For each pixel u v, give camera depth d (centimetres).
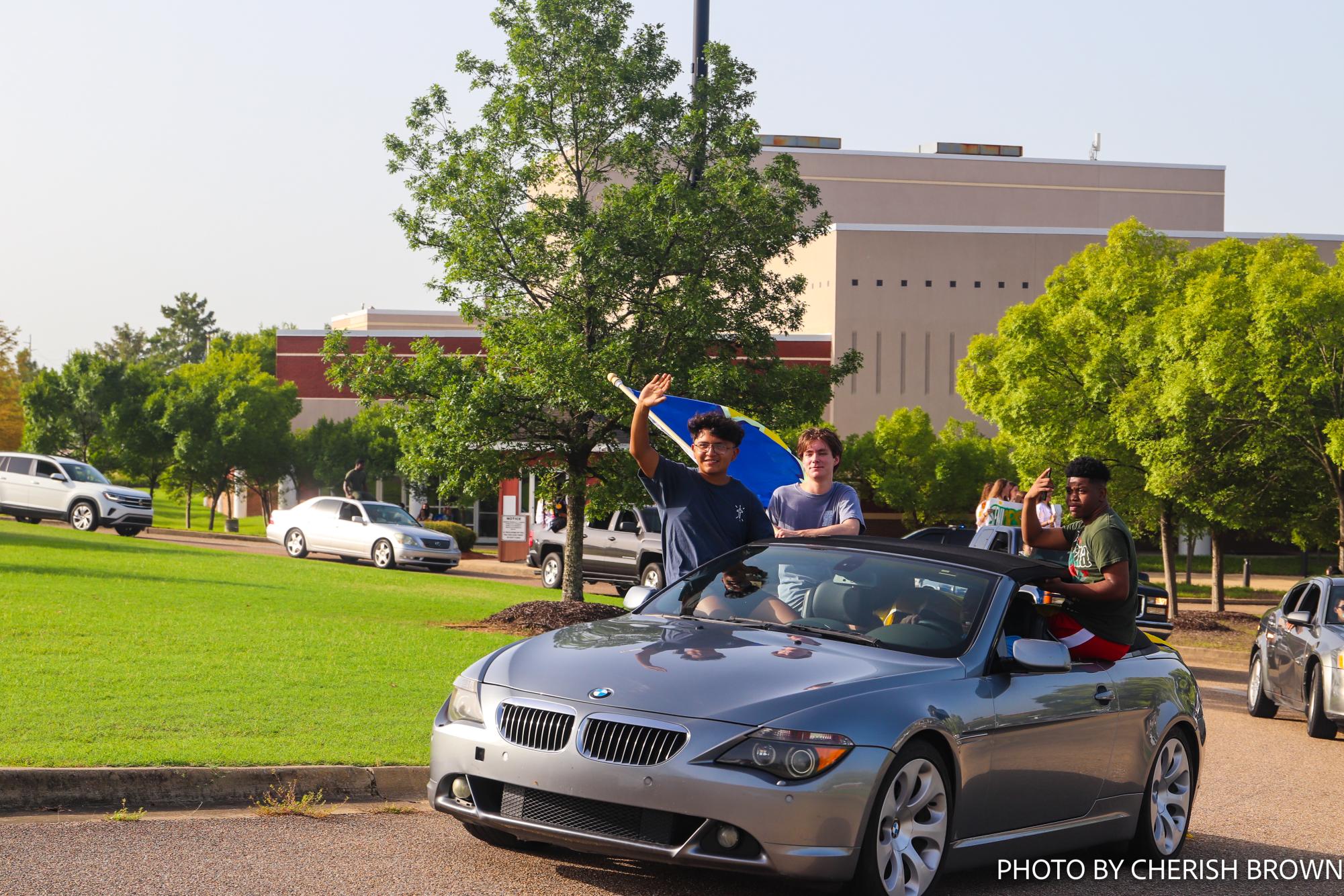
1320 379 2352
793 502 865
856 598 684
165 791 729
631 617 708
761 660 606
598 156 2009
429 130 1980
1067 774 687
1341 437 2295
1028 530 802
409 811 757
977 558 712
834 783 552
